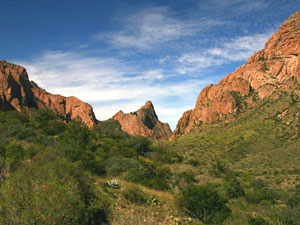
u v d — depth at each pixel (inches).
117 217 405.1
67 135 1622.8
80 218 298.7
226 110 5649.6
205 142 4033.0
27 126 1809.8
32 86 6811.0
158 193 717.3
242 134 3959.2
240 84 6063.0
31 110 5118.1
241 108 5487.2
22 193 268.7
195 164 2150.6
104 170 925.2
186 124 7529.5
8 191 270.1
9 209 252.7
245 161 2783.0
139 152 2054.6
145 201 579.8
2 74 4913.9
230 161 2881.4
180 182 1207.6
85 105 7135.8
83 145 1473.9
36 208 255.9
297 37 5511.8
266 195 1038.4
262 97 5369.1
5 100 4586.6
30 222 246.5
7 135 1320.1
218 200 651.5
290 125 3698.3
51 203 265.1
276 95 4943.4
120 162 1101.1
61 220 265.4
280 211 645.3
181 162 2130.9
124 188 649.0
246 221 565.9
